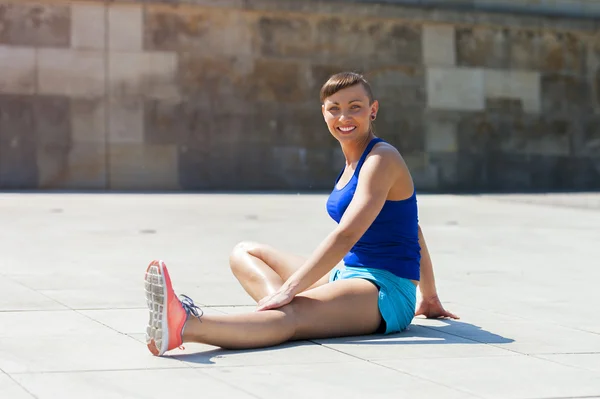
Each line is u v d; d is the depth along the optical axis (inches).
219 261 371.6
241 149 897.5
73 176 852.0
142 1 862.5
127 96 864.3
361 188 208.1
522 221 583.2
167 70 874.8
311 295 205.2
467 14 958.4
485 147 976.9
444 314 243.8
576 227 548.7
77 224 510.6
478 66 974.4
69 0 849.5
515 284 320.8
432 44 957.2
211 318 189.9
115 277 320.2
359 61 934.4
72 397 151.9
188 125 881.5
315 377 168.9
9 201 661.3
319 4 911.7
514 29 985.5
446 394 157.3
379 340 207.8
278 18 906.7
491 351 198.1
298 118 913.5
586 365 185.0
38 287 293.4
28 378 166.2
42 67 845.2
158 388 158.7
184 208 633.0
